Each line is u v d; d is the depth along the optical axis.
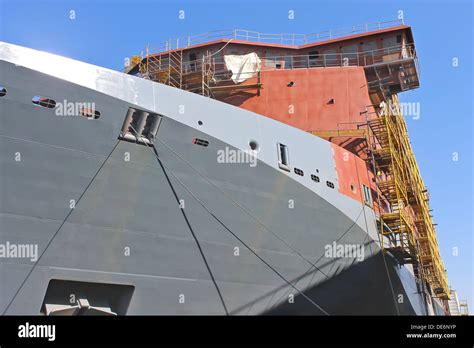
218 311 17.25
